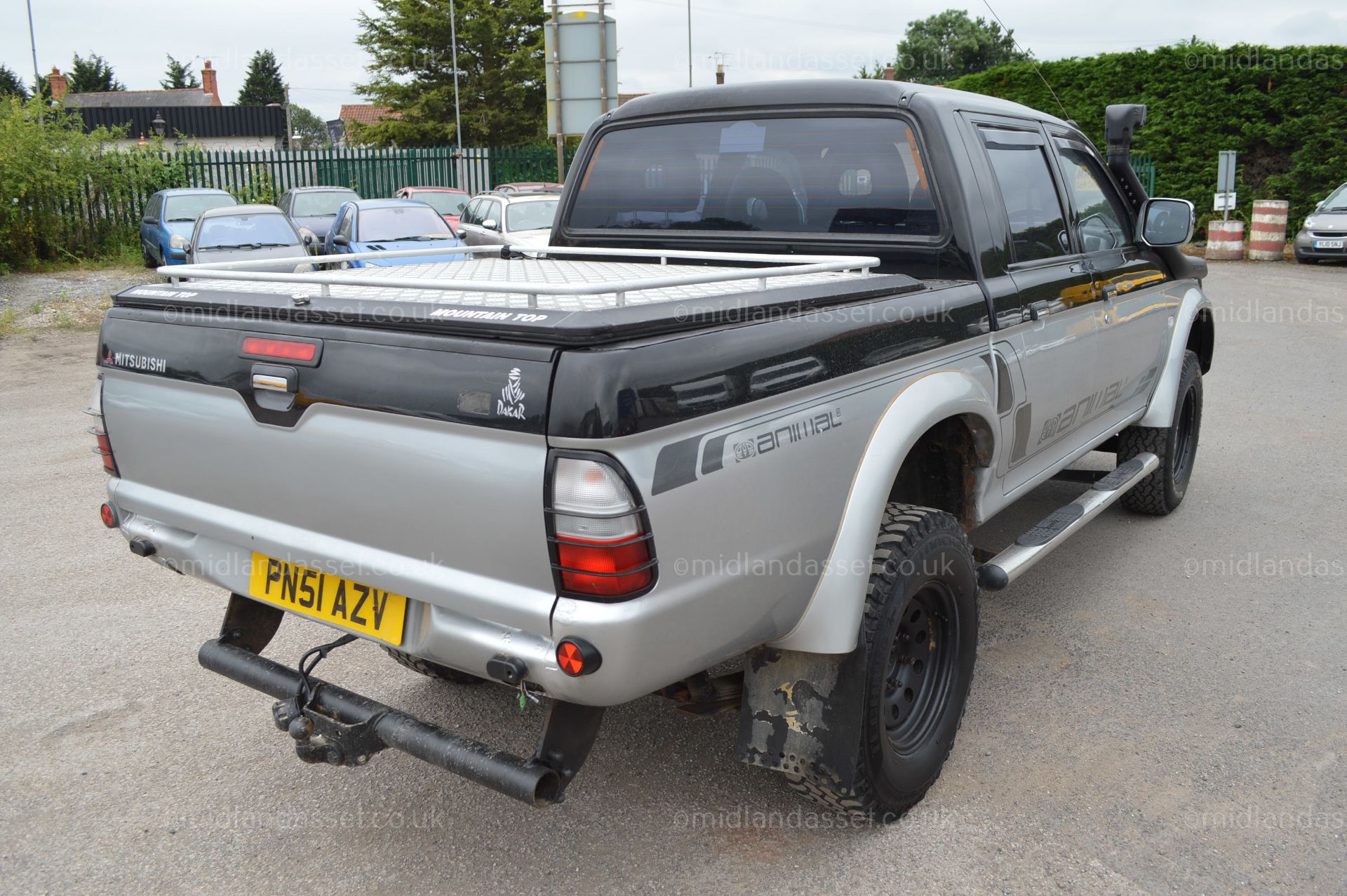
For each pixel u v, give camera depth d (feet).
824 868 8.48
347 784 9.93
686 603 6.56
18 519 17.89
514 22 158.92
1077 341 12.26
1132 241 15.11
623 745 10.54
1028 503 18.35
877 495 8.09
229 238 46.44
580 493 6.04
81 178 60.03
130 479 9.04
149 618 13.80
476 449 6.43
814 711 8.23
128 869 8.60
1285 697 11.28
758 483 7.04
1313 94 62.49
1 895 8.25
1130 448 16.48
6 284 50.47
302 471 7.44
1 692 11.73
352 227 46.29
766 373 7.04
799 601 7.75
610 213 12.82
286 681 8.12
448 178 86.99
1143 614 13.58
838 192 10.97
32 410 26.78
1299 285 48.78
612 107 33.86
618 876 8.45
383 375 6.79
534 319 6.21
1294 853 8.56
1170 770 9.87
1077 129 13.89
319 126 262.67
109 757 10.39
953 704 9.58
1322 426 23.44
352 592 7.63
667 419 6.25
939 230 10.37
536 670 6.51
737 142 11.67
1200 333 17.85
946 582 9.14
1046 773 9.87
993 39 158.20
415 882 8.42
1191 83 66.64
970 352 9.71
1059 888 8.18
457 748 7.07
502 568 6.55
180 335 8.13
